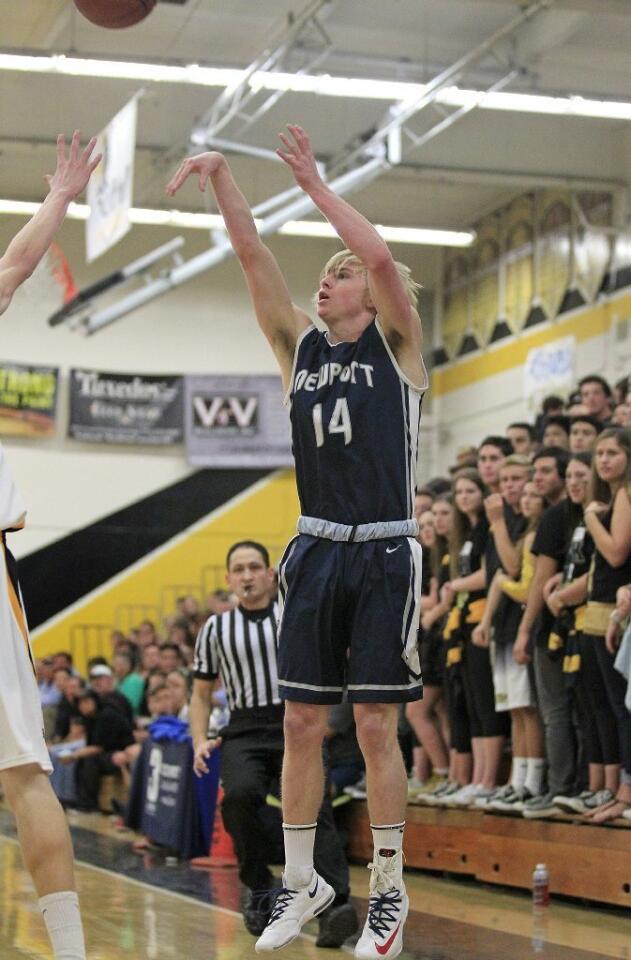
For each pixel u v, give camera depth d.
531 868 7.97
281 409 24.22
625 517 7.27
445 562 9.80
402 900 4.14
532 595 8.04
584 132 20.22
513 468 8.92
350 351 4.22
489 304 23.00
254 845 6.51
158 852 10.88
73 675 18.55
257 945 4.13
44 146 19.77
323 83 16.00
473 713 8.91
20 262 4.34
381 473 4.14
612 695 7.32
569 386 20.61
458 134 20.08
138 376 23.86
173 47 18.25
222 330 24.27
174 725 11.09
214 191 4.46
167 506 23.88
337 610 4.14
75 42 18.03
